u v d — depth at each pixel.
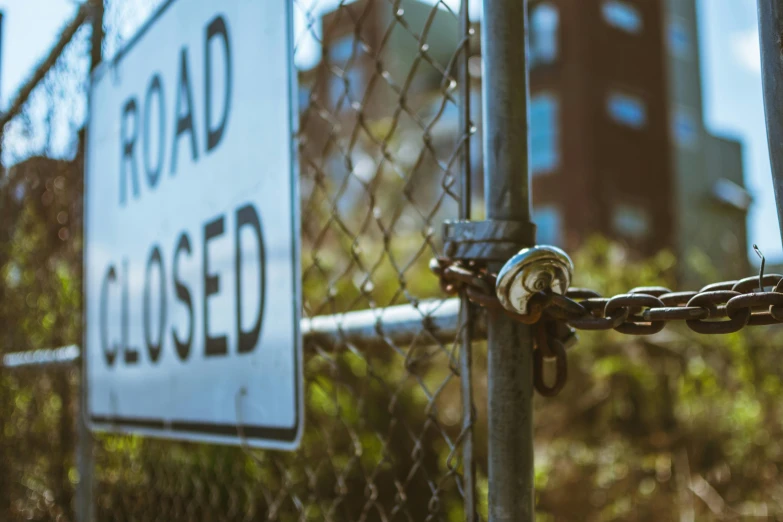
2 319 2.75
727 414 4.91
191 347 1.50
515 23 0.95
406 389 5.52
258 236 1.29
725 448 4.99
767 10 0.68
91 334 2.03
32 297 2.57
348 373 5.18
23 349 2.62
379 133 6.75
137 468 2.17
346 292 5.12
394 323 1.10
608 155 18.17
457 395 5.63
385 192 6.62
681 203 21.66
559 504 5.33
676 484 5.08
